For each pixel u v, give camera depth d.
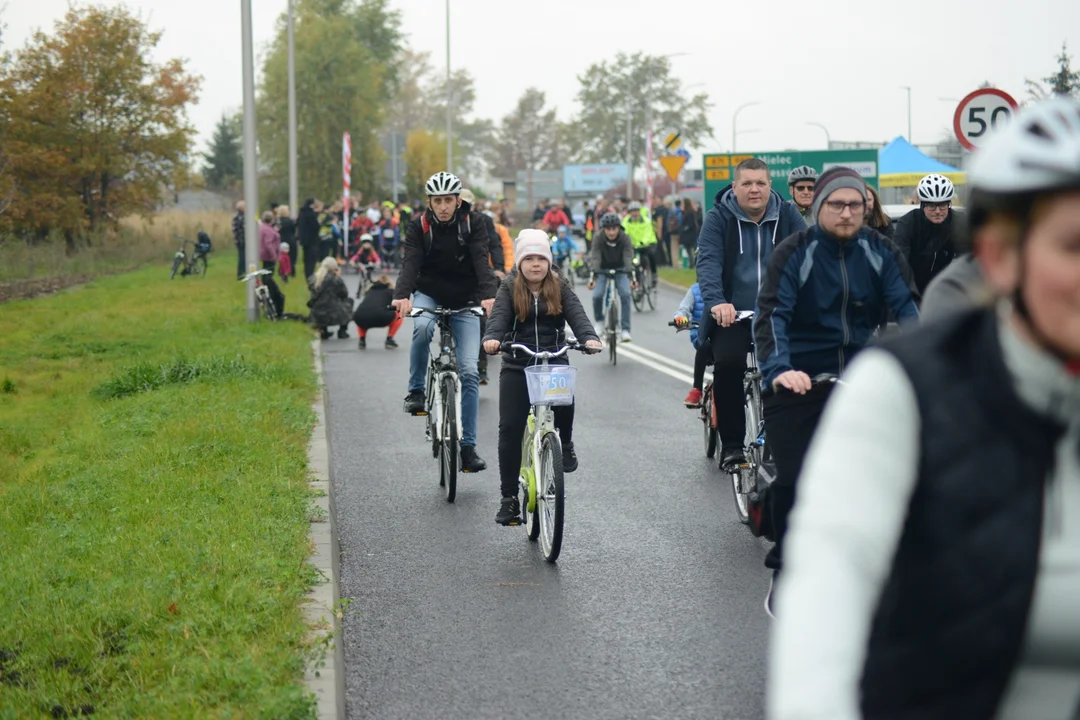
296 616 8.80
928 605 2.70
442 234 14.81
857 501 2.68
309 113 104.88
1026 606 2.64
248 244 32.81
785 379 8.50
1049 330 2.58
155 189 62.56
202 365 22.19
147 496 12.64
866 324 9.22
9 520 12.05
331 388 23.50
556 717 7.92
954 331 2.75
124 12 60.53
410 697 8.27
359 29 132.12
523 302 12.12
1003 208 2.57
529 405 12.36
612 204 59.59
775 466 8.71
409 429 19.16
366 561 11.75
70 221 56.16
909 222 14.27
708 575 11.16
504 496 12.31
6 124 54.22
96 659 8.02
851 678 2.55
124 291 44.06
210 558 10.09
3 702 7.32
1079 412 2.65
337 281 32.56
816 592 2.62
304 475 14.03
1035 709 2.73
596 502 14.18
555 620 9.90
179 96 61.03
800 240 9.07
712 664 8.87
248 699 7.21
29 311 35.56
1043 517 2.65
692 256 58.78
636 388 23.52
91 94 58.69
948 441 2.67
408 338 32.47
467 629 9.68
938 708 2.73
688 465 16.22
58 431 17.48
